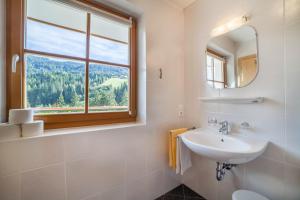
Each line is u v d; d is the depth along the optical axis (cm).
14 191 87
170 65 167
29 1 106
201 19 158
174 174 171
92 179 115
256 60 114
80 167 110
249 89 119
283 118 101
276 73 104
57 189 101
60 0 112
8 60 98
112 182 126
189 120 173
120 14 148
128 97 156
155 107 154
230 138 120
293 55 96
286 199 100
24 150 90
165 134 162
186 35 177
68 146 105
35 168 93
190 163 156
